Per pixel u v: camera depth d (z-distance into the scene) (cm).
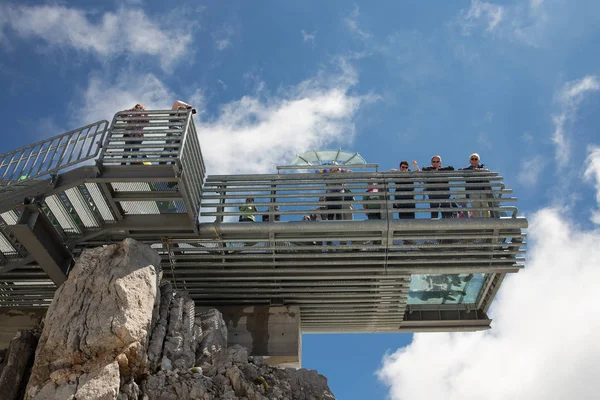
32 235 1319
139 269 1270
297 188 1484
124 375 1155
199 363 1310
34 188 1338
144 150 1344
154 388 1162
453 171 1511
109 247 1307
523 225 1419
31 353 1233
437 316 1669
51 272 1384
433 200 1438
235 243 1462
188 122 1398
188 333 1332
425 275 1594
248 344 1516
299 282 1518
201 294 1542
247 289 1534
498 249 1470
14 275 1462
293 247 1441
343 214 1478
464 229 1424
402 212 1427
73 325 1175
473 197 1498
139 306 1217
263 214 1427
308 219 1493
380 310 1612
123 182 1334
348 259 1476
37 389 1119
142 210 1416
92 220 1411
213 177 1499
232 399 1170
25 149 1388
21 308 1577
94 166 1323
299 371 1321
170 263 1473
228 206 1448
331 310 1608
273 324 1542
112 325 1164
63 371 1130
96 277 1244
